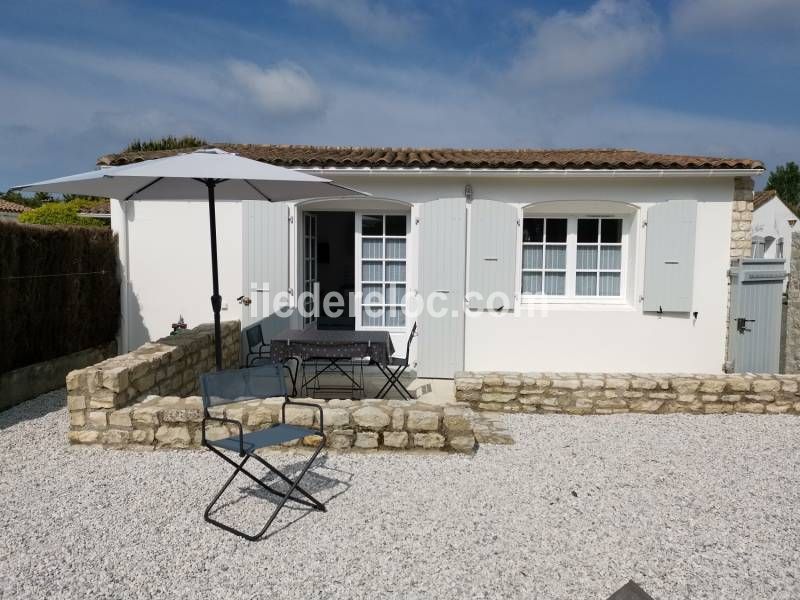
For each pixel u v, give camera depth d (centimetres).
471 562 330
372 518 382
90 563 323
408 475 454
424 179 797
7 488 420
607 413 630
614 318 819
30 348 664
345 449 496
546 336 820
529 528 372
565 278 846
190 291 827
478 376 644
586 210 827
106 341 826
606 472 468
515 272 810
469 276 812
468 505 404
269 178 445
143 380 549
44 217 1728
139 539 350
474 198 802
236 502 403
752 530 375
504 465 478
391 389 748
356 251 852
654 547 352
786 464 492
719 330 815
